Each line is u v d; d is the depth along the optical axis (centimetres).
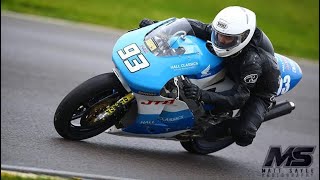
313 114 3959
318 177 2812
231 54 2350
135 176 2322
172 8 6506
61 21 5431
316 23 6800
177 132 2548
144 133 2514
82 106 2488
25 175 2147
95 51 4681
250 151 3017
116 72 2370
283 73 2672
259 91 2498
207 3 6806
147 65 2330
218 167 2678
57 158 2347
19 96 3294
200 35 2486
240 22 2312
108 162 2406
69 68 4103
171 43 2402
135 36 2438
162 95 2384
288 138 3350
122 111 2422
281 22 6625
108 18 5791
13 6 5591
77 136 2506
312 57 5691
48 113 3022
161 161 2569
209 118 2538
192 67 2378
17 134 2564
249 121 2475
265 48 2436
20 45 4491
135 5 6388
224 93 2403
